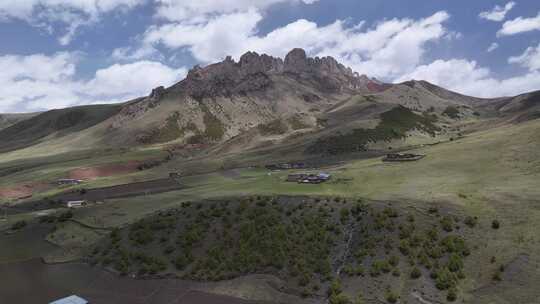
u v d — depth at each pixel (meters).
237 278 72.25
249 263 75.06
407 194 87.56
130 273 78.44
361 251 70.81
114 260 83.56
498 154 109.31
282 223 84.25
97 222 102.31
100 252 87.75
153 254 83.06
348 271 67.44
